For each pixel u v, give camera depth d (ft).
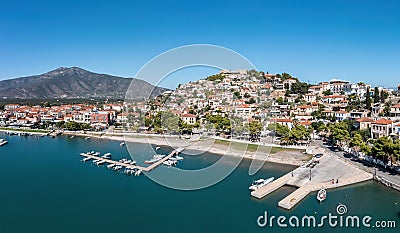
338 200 183.73
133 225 156.87
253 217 162.71
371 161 253.24
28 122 597.52
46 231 153.99
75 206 185.47
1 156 342.85
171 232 148.36
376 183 211.61
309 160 277.85
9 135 504.84
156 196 195.00
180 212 170.09
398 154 219.00
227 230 148.77
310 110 490.90
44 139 460.96
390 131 317.01
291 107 509.35
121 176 248.11
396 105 396.57
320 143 343.87
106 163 299.17
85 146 395.14
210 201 184.14
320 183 208.74
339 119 432.66
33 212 177.88
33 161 314.96
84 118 567.18
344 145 317.63
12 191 216.95
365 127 365.20
